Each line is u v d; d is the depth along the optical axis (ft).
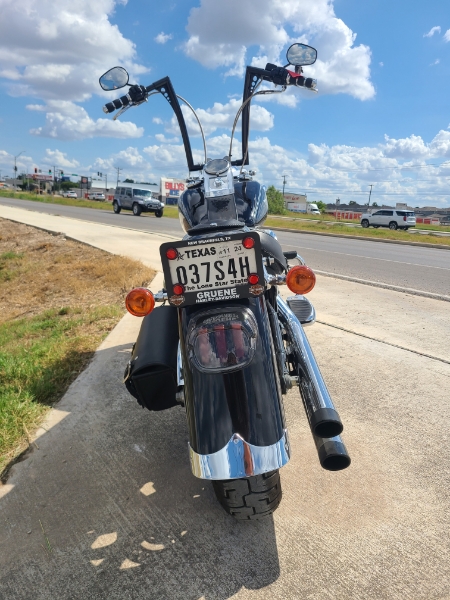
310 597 6.31
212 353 6.71
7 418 10.53
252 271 6.75
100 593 6.49
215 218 8.79
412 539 7.23
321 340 15.69
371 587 6.42
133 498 8.31
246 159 12.07
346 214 233.35
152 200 94.07
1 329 19.74
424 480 8.61
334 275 28.25
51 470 9.08
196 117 11.62
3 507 8.13
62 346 15.11
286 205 284.20
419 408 11.16
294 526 7.55
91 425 10.59
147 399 8.89
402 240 61.57
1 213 71.77
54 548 7.27
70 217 71.87
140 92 11.57
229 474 6.31
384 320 18.17
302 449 9.65
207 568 6.82
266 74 10.78
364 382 12.52
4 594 6.51
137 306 7.51
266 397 6.79
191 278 6.79
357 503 8.04
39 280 29.12
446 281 27.68
